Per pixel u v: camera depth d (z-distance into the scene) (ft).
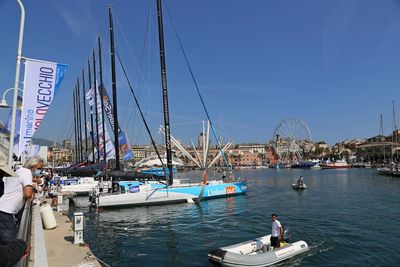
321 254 52.39
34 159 26.66
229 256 46.44
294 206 108.47
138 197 95.96
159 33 99.76
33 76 48.32
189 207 99.09
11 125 41.96
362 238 62.39
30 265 27.45
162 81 99.60
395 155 499.10
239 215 88.07
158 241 60.70
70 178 139.23
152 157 179.42
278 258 48.42
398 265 47.34
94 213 89.51
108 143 139.03
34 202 65.10
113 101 109.50
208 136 180.86
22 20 42.93
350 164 569.23
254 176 355.36
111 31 112.98
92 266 30.09
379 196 139.85
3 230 21.01
